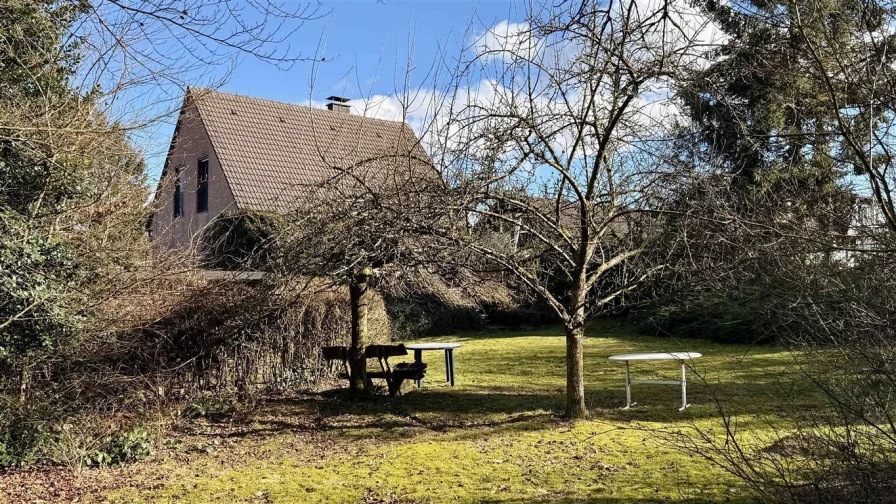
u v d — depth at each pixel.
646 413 8.38
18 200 7.59
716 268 5.94
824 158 4.08
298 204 9.02
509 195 7.48
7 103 7.32
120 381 8.04
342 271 8.08
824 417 4.45
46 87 7.71
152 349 8.79
